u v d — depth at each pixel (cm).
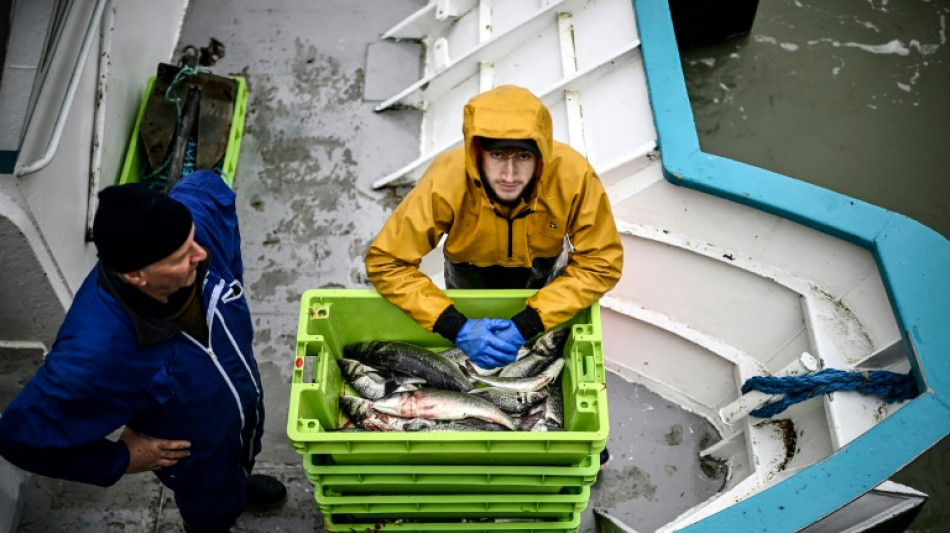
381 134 465
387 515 300
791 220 350
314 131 465
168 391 247
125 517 359
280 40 497
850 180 508
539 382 289
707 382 406
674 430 406
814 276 368
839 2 564
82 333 231
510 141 240
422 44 501
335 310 298
